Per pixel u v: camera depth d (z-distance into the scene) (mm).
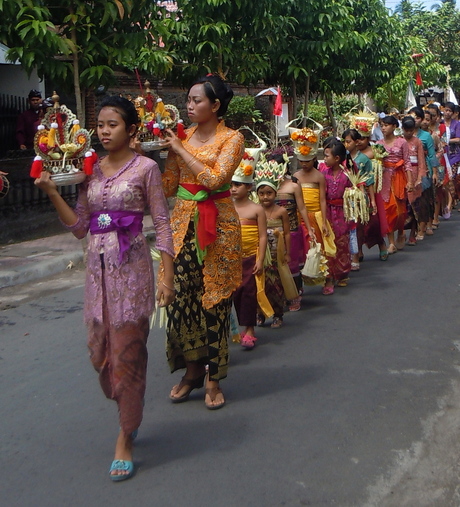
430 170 10203
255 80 12602
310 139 6887
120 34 8609
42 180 3451
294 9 12883
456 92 28891
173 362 4590
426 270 8367
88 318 3625
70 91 9219
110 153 3682
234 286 4379
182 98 17000
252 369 5168
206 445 3984
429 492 3473
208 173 4059
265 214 5516
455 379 4910
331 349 5578
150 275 3664
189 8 10867
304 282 7000
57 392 4781
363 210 7680
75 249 9133
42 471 3742
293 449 3920
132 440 3781
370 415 4340
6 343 5793
